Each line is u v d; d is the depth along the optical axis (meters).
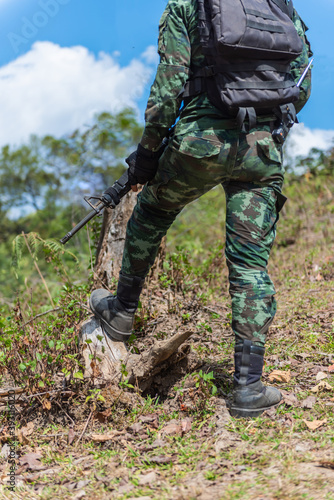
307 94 2.45
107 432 2.24
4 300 5.09
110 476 1.87
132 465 1.93
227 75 2.05
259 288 2.18
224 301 4.09
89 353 2.54
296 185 7.73
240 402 2.19
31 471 2.01
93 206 2.58
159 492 1.72
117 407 2.34
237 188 2.25
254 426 2.13
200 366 2.62
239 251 2.22
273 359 2.86
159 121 2.13
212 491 1.68
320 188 7.48
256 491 1.64
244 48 2.01
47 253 3.26
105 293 2.76
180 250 4.12
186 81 2.17
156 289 3.72
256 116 2.16
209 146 2.12
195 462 1.90
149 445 2.08
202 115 2.13
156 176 2.36
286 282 4.54
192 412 2.31
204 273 4.56
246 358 2.18
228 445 2.00
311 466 1.77
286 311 3.70
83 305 2.99
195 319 3.46
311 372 2.66
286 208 7.32
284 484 1.66
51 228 12.73
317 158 7.64
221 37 1.98
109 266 3.68
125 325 2.63
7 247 12.84
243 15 2.03
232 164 2.16
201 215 8.30
